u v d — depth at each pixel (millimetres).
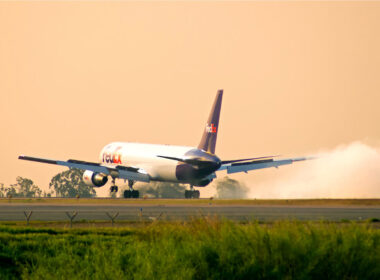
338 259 68500
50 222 138375
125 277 67188
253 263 67375
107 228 119062
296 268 67625
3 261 81312
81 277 68688
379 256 70062
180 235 85312
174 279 65438
